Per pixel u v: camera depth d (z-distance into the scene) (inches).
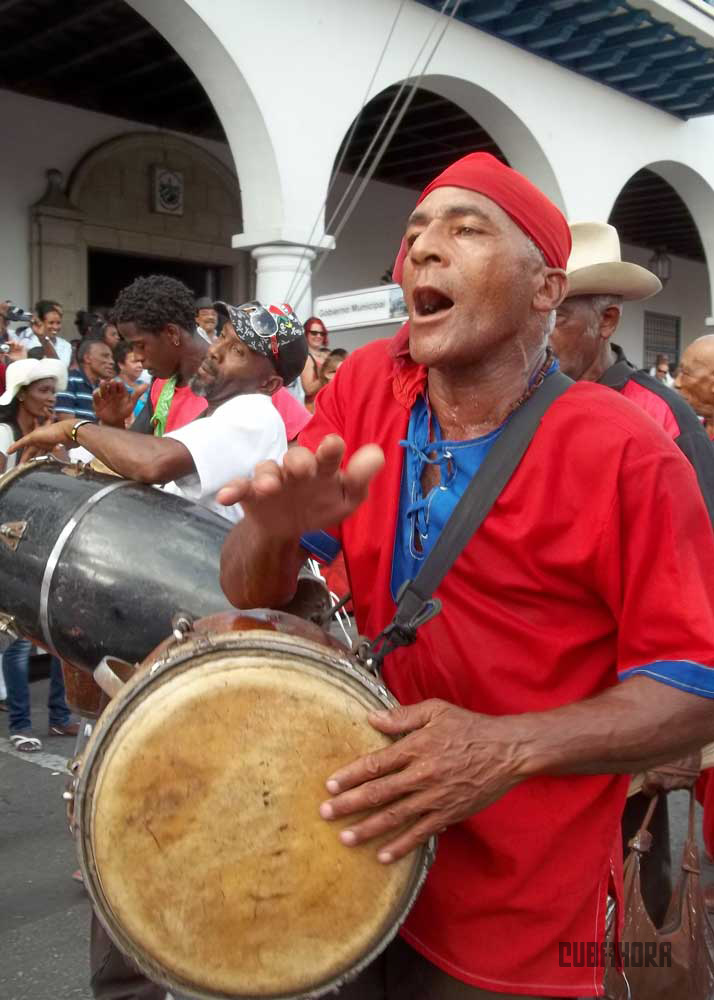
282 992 51.7
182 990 51.2
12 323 342.6
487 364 56.7
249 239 280.4
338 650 55.3
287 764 50.9
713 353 159.9
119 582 78.2
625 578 54.1
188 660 51.2
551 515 54.1
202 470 89.8
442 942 58.1
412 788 50.2
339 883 51.5
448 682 56.8
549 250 55.8
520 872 56.6
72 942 126.3
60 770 184.5
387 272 514.6
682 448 108.2
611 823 58.3
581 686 56.7
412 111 403.5
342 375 65.7
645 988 88.3
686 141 434.0
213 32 258.8
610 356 116.3
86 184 400.8
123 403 100.1
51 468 86.7
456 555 55.6
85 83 384.2
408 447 60.3
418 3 308.8
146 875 50.2
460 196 54.3
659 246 663.1
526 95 351.6
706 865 146.1
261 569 57.3
